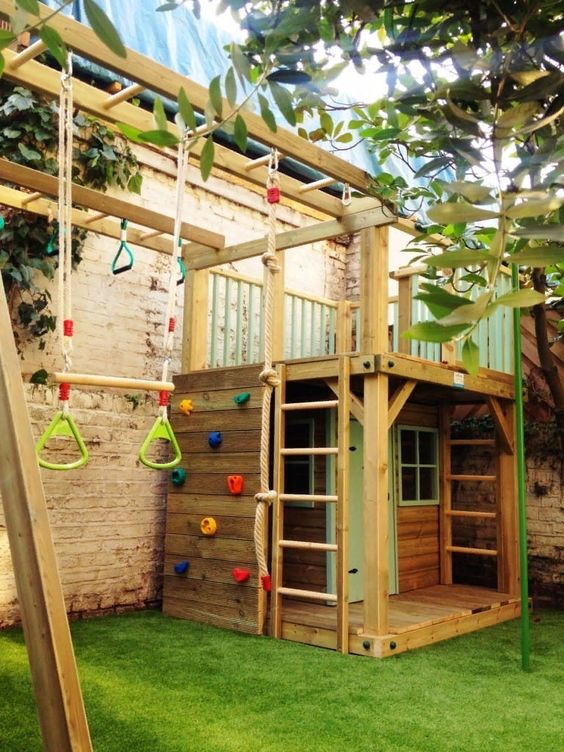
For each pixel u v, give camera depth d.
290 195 4.39
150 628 4.93
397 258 8.76
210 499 5.23
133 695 3.43
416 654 4.34
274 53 1.35
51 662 1.55
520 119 1.00
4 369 1.66
